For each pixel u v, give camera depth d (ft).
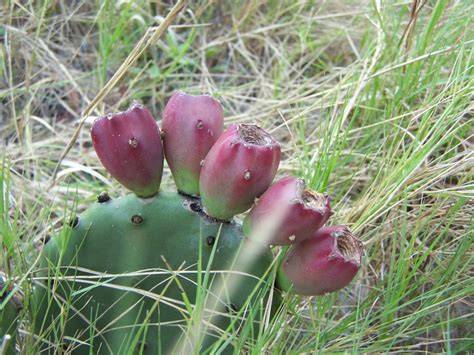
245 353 0.95
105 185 1.54
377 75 1.41
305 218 0.81
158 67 1.92
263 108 1.73
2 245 1.11
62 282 0.95
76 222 0.92
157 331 0.93
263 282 0.91
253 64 1.88
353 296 1.27
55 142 1.70
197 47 2.03
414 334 1.16
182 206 0.90
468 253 1.22
